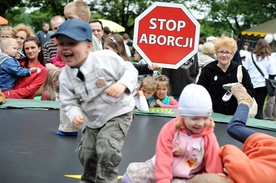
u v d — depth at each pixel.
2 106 6.70
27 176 3.93
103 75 3.30
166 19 5.76
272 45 17.03
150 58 5.79
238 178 3.02
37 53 7.25
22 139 5.16
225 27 32.72
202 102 3.13
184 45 5.75
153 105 7.02
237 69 6.27
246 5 30.52
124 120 3.39
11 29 8.40
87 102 3.38
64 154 4.66
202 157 3.24
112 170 3.35
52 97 7.28
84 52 3.26
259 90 8.85
